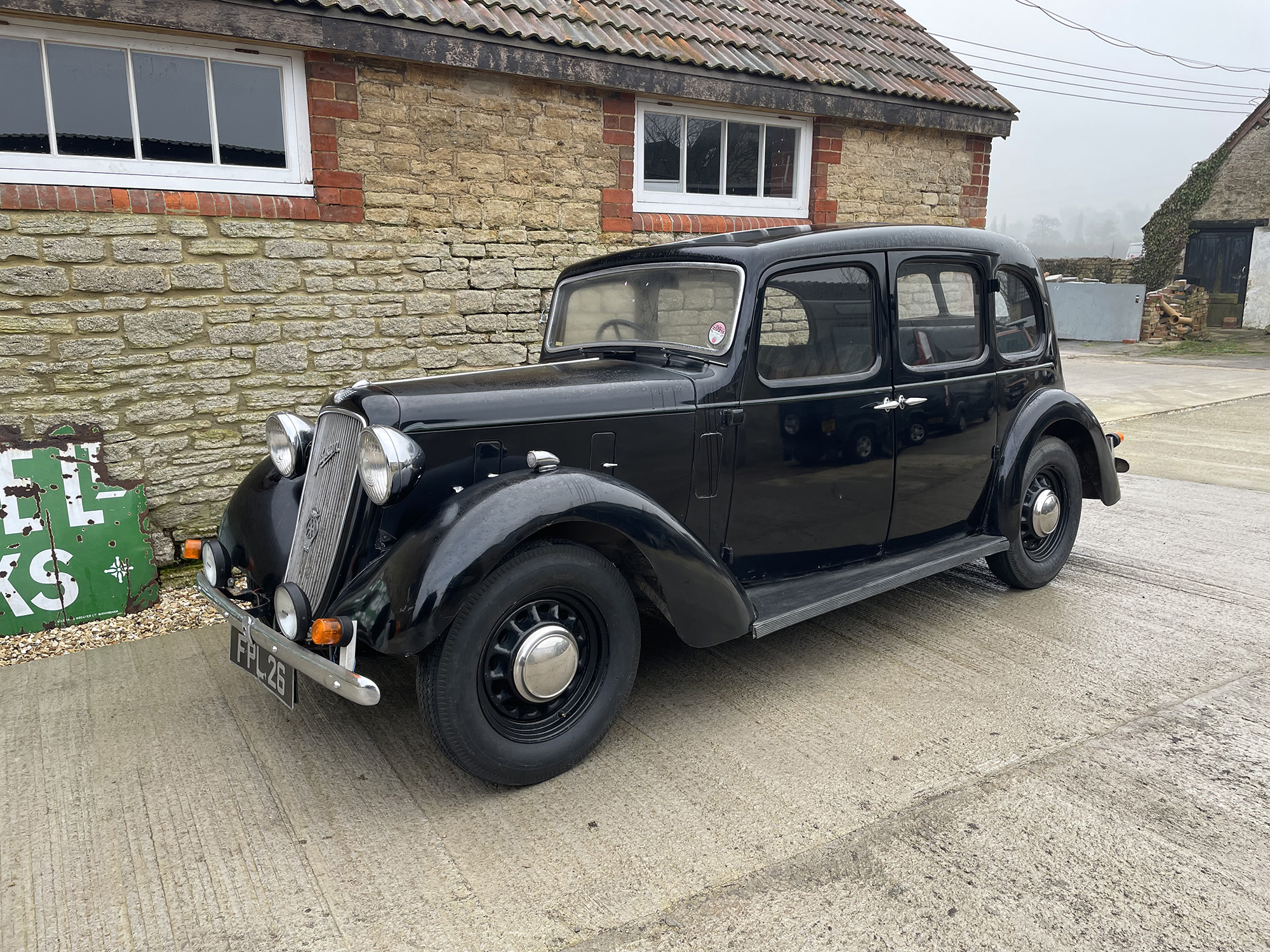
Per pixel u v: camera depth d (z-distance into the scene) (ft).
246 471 14.60
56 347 12.77
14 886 7.30
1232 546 16.28
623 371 10.25
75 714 10.19
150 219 13.16
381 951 6.56
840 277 10.79
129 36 12.70
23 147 12.40
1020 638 12.16
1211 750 9.21
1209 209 64.59
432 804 8.46
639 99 17.93
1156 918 6.74
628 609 9.01
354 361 15.35
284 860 7.62
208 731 9.86
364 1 13.87
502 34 15.08
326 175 14.55
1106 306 57.72
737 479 10.30
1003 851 7.58
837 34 22.27
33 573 12.32
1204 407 31.63
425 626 7.55
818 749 9.33
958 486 12.50
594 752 9.35
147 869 7.51
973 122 22.29
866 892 7.10
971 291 12.32
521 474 8.52
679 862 7.52
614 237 17.97
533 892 7.17
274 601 8.97
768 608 10.20
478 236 16.30
